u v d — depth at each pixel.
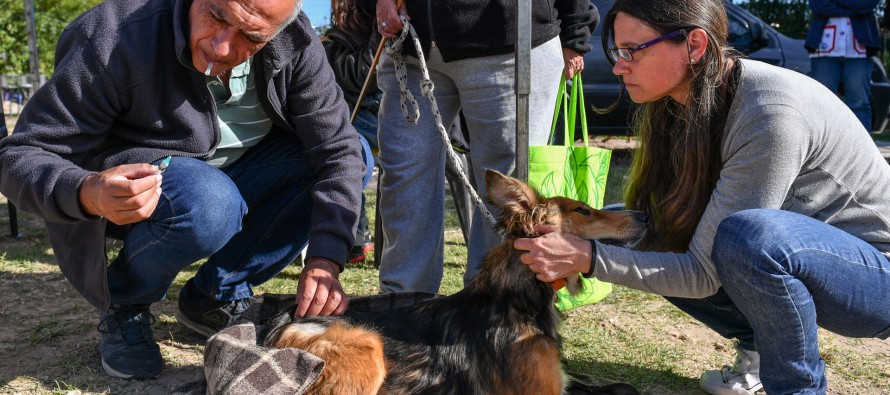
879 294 2.58
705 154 2.67
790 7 17.17
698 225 2.69
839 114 2.59
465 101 3.56
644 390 3.25
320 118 3.32
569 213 3.11
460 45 3.39
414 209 3.63
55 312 4.07
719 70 2.55
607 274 2.63
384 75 3.67
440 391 2.88
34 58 14.77
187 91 2.99
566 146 3.74
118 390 3.12
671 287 2.66
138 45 2.84
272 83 3.21
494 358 2.91
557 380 2.94
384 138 3.67
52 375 3.23
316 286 3.03
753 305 2.56
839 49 7.98
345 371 2.75
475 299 3.05
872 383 3.30
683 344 3.75
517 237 3.03
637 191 3.19
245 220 3.55
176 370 3.34
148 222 3.02
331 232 3.13
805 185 2.65
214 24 2.69
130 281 3.15
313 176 3.54
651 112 3.00
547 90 3.62
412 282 3.65
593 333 3.86
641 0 2.57
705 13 2.52
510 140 3.56
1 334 3.72
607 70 9.59
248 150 3.55
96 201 2.52
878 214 2.64
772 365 2.64
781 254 2.44
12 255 5.30
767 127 2.48
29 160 2.68
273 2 2.67
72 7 23.86
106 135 3.02
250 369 2.57
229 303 3.60
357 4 3.90
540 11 3.45
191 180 2.97
